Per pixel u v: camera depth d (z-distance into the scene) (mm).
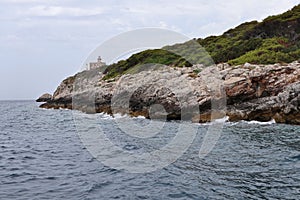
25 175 12883
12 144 21750
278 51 44344
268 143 19922
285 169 13539
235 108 31344
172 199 10148
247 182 11734
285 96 29297
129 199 10117
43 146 20531
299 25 50344
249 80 31953
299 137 22141
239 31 59594
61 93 70438
